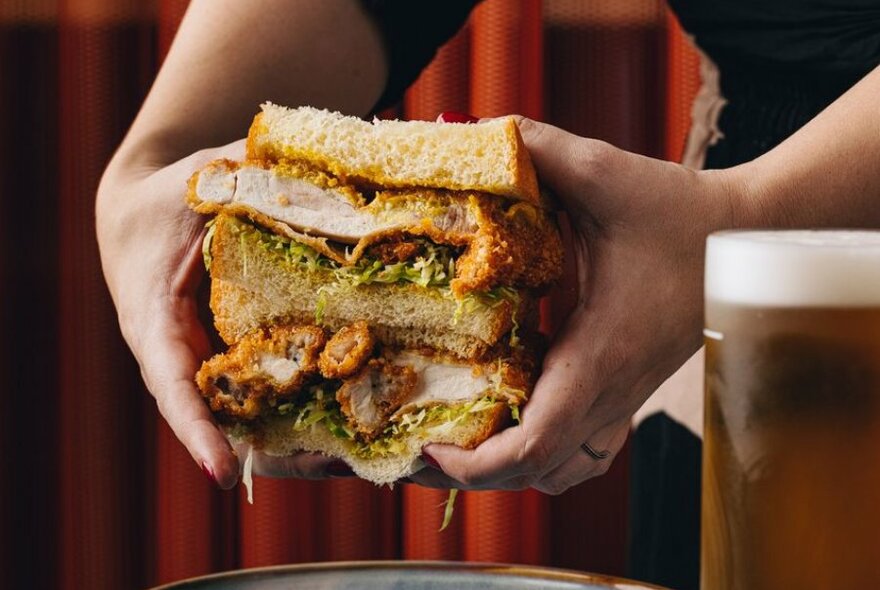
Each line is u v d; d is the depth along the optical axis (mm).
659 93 1506
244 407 667
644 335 648
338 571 611
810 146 650
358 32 841
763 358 458
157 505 1549
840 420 452
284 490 1551
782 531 458
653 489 1017
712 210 639
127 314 720
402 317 654
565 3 1497
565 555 1564
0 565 1542
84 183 1508
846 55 853
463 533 1548
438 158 633
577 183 636
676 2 931
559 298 700
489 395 650
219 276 661
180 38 824
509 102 1489
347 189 650
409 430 658
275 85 817
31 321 1527
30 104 1508
